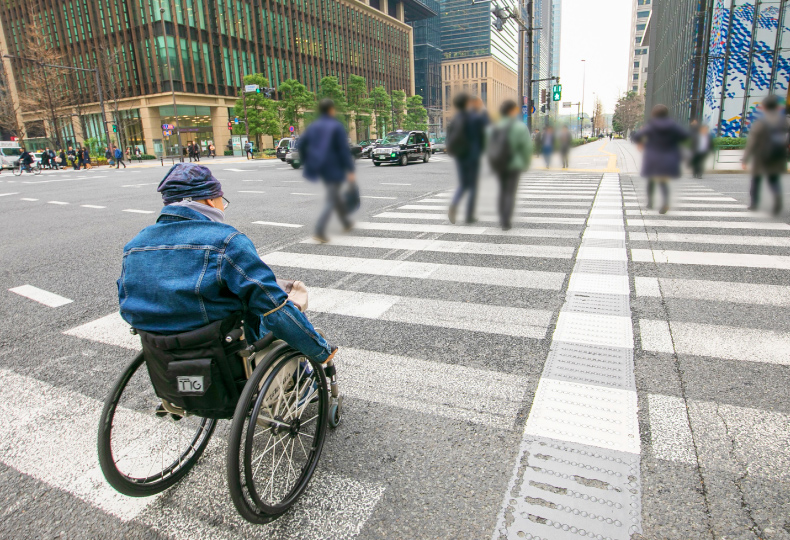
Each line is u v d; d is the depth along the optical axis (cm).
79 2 4772
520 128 670
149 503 213
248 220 882
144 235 185
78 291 516
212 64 4809
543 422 256
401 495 210
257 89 4275
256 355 202
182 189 188
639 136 802
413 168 2192
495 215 820
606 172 1717
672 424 248
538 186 1297
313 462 217
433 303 439
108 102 4800
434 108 8669
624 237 661
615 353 330
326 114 650
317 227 708
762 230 677
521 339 358
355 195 704
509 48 4525
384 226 780
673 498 200
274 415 204
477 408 272
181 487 223
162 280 176
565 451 232
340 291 479
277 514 194
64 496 219
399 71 8181
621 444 235
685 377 294
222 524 200
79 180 2220
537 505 199
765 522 186
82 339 393
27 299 495
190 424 268
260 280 179
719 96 2069
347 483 218
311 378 223
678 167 795
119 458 235
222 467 236
